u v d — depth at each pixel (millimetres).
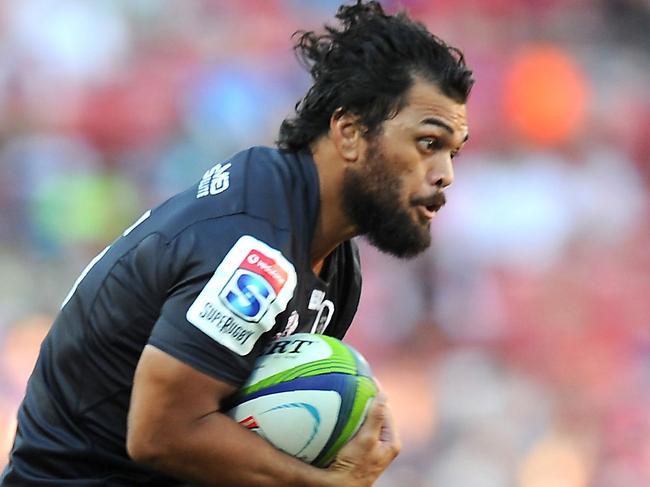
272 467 10773
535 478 32844
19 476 11602
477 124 48188
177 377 10422
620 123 49375
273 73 49125
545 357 39156
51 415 11531
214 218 10773
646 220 46469
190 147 47125
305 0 52469
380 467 11273
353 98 11188
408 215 11234
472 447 33469
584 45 51688
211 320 10469
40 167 45969
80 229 44719
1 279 40781
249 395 11078
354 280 12531
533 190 45406
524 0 52500
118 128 47688
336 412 11086
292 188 11195
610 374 38562
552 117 48812
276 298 10648
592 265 43688
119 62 50219
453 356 38594
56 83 49406
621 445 34469
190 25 51781
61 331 11508
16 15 50594
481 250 43906
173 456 10516
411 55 11211
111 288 11102
